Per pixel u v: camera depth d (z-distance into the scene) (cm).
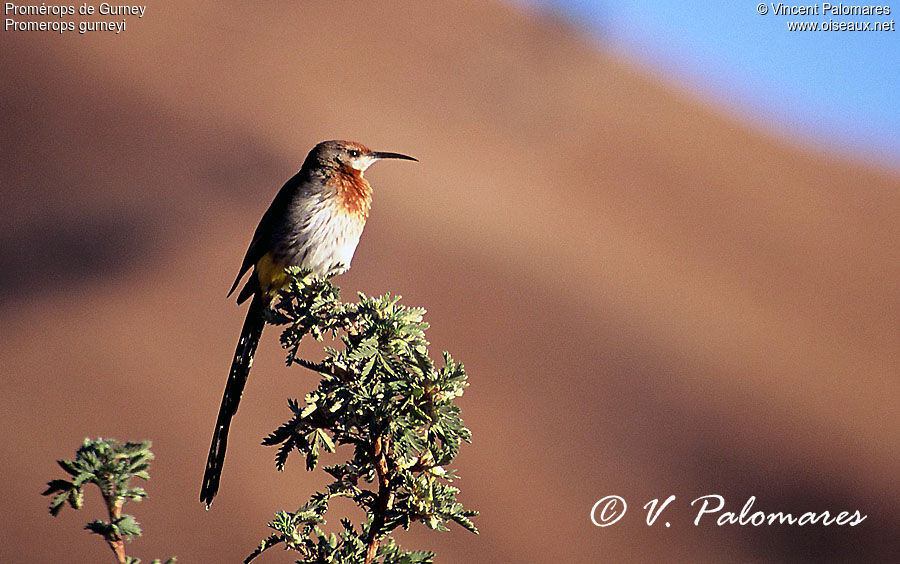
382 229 3359
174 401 2266
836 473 2348
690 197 4641
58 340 2486
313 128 4544
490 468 2111
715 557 1953
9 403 2183
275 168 4012
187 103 4266
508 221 3728
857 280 4038
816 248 4328
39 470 1981
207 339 2594
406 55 5612
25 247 3000
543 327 2897
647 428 2411
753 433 2481
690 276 3650
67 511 1823
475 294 3045
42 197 3347
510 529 1917
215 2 5322
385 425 371
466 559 1778
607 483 2155
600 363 2719
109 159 3681
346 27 5716
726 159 5278
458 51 5844
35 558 1698
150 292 2806
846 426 2602
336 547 376
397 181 3856
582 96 5522
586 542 1927
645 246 3878
